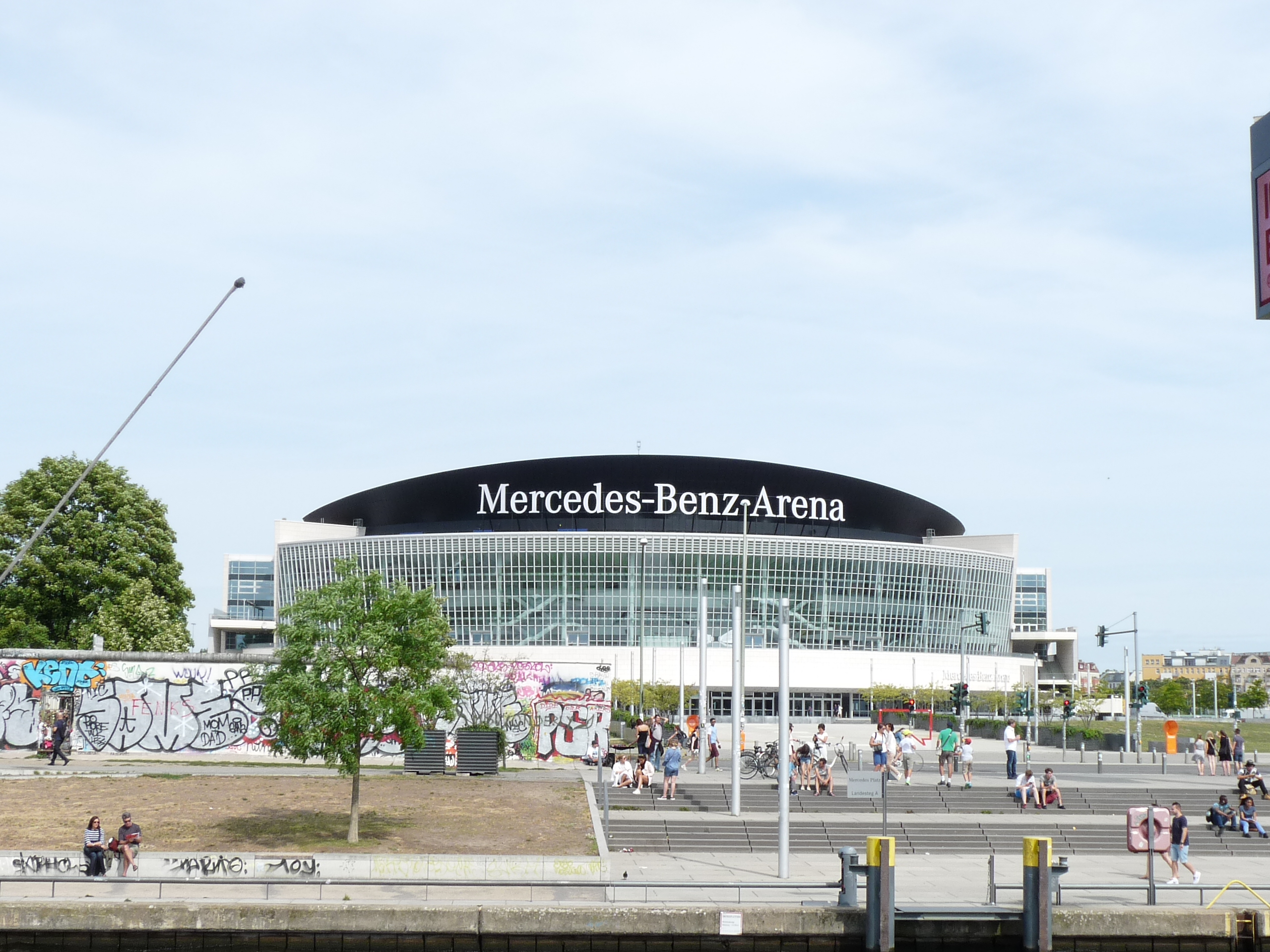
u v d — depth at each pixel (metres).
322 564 156.12
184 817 35.44
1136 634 84.69
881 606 153.88
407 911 24.95
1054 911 25.62
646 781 43.31
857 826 37.91
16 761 48.97
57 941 24.56
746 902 26.23
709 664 145.12
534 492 152.62
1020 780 42.78
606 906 25.30
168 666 52.44
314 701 33.00
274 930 24.80
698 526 152.00
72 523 67.38
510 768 52.75
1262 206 25.00
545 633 146.00
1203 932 25.62
